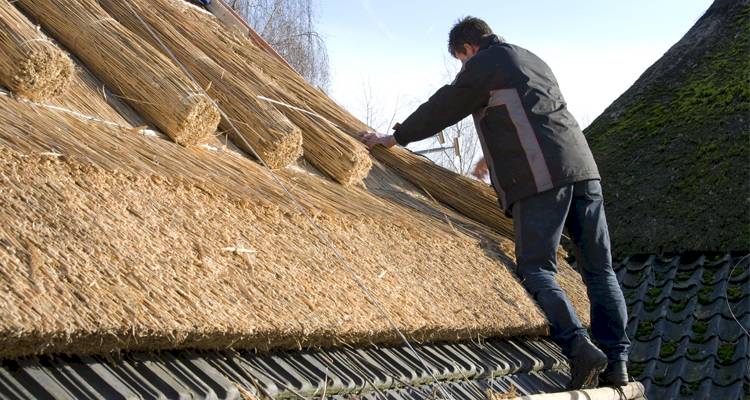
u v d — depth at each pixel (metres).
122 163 3.03
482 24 4.93
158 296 2.54
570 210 4.70
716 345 5.94
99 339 2.39
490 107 4.60
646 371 5.90
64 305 2.27
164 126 3.71
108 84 3.84
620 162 7.77
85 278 2.39
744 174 7.03
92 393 2.46
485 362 4.26
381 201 4.55
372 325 3.30
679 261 6.91
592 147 8.13
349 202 4.18
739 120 7.43
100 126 3.40
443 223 4.77
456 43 4.98
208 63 4.26
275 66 5.03
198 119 3.68
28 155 2.68
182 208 3.06
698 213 7.01
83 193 2.72
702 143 7.45
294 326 2.91
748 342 5.86
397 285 3.69
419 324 3.56
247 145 3.93
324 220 3.72
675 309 6.44
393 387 3.63
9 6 3.32
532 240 4.54
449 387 3.90
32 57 3.12
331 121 4.94
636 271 7.00
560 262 5.51
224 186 3.38
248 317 2.77
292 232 3.46
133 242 2.67
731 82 7.80
